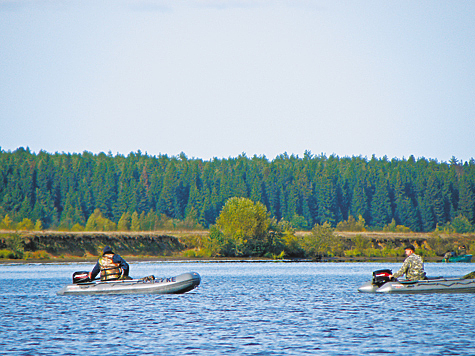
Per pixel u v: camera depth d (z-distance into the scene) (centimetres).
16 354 4978
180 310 7819
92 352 5062
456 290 9525
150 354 4984
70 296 9594
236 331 6116
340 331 6081
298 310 7806
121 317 7125
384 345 5325
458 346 5253
